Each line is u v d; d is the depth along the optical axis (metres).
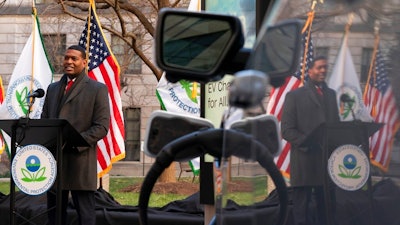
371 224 1.88
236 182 2.19
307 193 1.99
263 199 2.04
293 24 2.08
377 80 1.91
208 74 2.50
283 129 2.04
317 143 1.99
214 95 6.69
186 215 8.67
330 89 1.99
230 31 2.49
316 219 1.98
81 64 8.23
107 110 8.22
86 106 8.16
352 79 1.95
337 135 1.96
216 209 2.49
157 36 2.56
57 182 7.77
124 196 22.41
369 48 1.94
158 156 2.57
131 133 41.88
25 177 7.79
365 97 1.94
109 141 10.24
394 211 1.83
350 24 1.97
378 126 1.89
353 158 1.93
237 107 1.97
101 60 10.72
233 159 2.22
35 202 9.24
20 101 11.23
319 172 1.98
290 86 2.05
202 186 6.58
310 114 2.01
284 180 2.03
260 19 4.68
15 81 11.29
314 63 2.02
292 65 2.07
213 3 6.33
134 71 40.81
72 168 8.02
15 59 39.56
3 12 39.16
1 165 32.94
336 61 1.98
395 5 1.93
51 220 8.12
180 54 2.55
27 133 7.66
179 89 12.06
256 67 2.10
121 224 8.82
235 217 2.17
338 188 1.95
